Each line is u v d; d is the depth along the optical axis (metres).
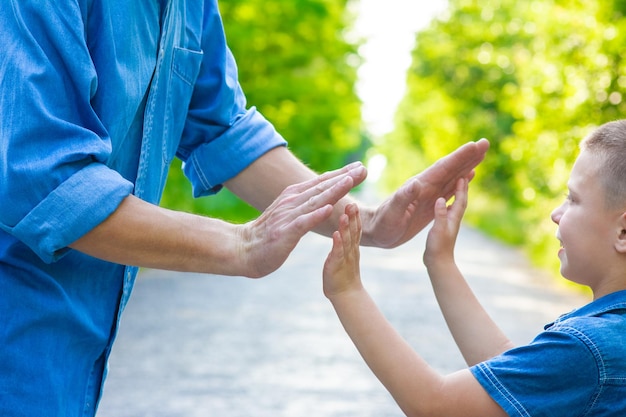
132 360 8.12
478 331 2.56
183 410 6.34
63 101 1.97
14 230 1.91
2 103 1.92
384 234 2.60
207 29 2.57
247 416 6.23
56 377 2.03
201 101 2.62
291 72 26.56
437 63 36.16
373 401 6.78
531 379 2.19
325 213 2.07
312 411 6.43
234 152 2.66
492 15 33.22
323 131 29.50
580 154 2.37
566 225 2.35
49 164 1.89
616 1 14.30
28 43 1.95
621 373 2.18
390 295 13.59
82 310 2.09
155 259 2.04
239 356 8.41
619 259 2.29
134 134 2.20
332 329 10.10
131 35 2.12
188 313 11.12
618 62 14.38
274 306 12.00
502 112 34.66
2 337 1.98
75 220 1.91
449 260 2.58
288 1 25.61
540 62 15.95
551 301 13.11
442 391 2.25
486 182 36.50
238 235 2.13
